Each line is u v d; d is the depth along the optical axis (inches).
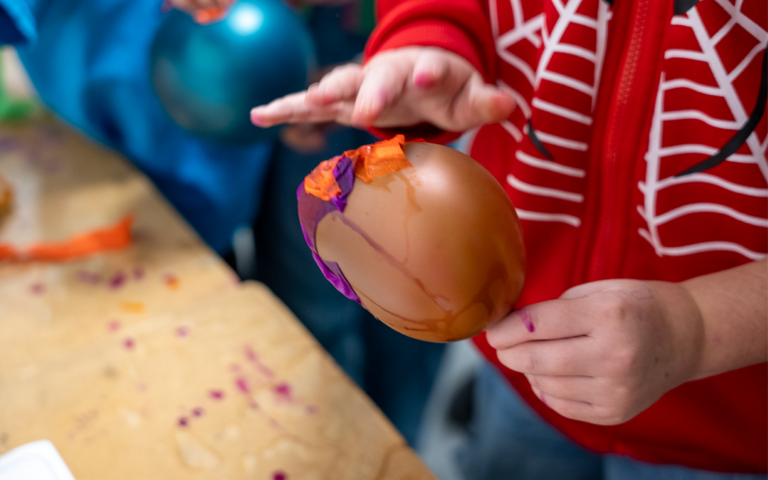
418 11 19.7
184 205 36.6
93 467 19.3
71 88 34.0
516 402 28.9
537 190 20.6
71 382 21.2
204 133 28.3
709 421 21.2
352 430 20.4
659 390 16.1
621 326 15.4
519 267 15.8
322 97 18.3
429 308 15.3
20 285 25.5
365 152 15.6
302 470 19.4
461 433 47.8
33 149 34.4
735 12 16.5
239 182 37.2
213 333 22.9
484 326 15.8
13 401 20.6
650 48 17.8
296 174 38.9
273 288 44.3
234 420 20.5
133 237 28.4
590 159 19.8
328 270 16.2
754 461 21.5
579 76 18.8
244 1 26.8
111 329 24.2
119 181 32.4
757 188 17.7
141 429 20.2
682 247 19.5
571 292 16.7
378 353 47.0
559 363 15.6
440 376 50.5
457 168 15.5
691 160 18.3
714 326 16.5
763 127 17.1
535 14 19.8
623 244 20.4
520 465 31.0
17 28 26.7
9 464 18.8
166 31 26.9
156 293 25.6
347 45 37.4
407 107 19.2
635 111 18.5
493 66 20.7
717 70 17.1
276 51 26.4
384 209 15.1
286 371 21.9
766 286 16.6
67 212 29.7
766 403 20.4
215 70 25.8
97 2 32.9
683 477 23.0
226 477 19.3
